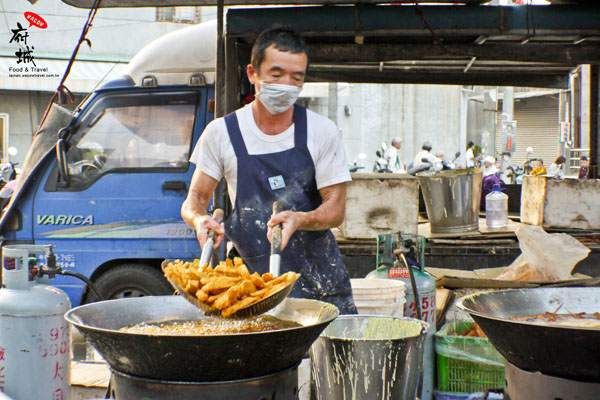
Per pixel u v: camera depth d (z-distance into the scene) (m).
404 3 5.34
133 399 1.84
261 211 2.81
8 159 15.86
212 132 2.84
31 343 2.49
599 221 5.65
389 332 2.54
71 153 5.83
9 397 2.42
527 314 2.31
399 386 2.26
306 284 2.88
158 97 5.84
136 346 1.71
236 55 5.34
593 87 6.59
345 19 5.23
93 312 2.07
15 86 17.34
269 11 5.28
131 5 5.49
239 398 1.80
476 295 2.25
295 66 2.62
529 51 5.65
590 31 5.16
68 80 17.39
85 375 3.28
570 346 1.79
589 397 1.87
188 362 1.72
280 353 1.79
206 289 1.95
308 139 2.79
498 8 5.20
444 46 5.64
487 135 26.28
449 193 5.60
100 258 5.76
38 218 5.79
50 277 2.65
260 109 2.77
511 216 7.12
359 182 5.34
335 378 2.27
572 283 4.55
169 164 5.76
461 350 3.66
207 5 5.57
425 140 23.67
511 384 2.07
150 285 5.79
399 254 3.46
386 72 6.96
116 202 5.75
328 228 2.77
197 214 2.66
